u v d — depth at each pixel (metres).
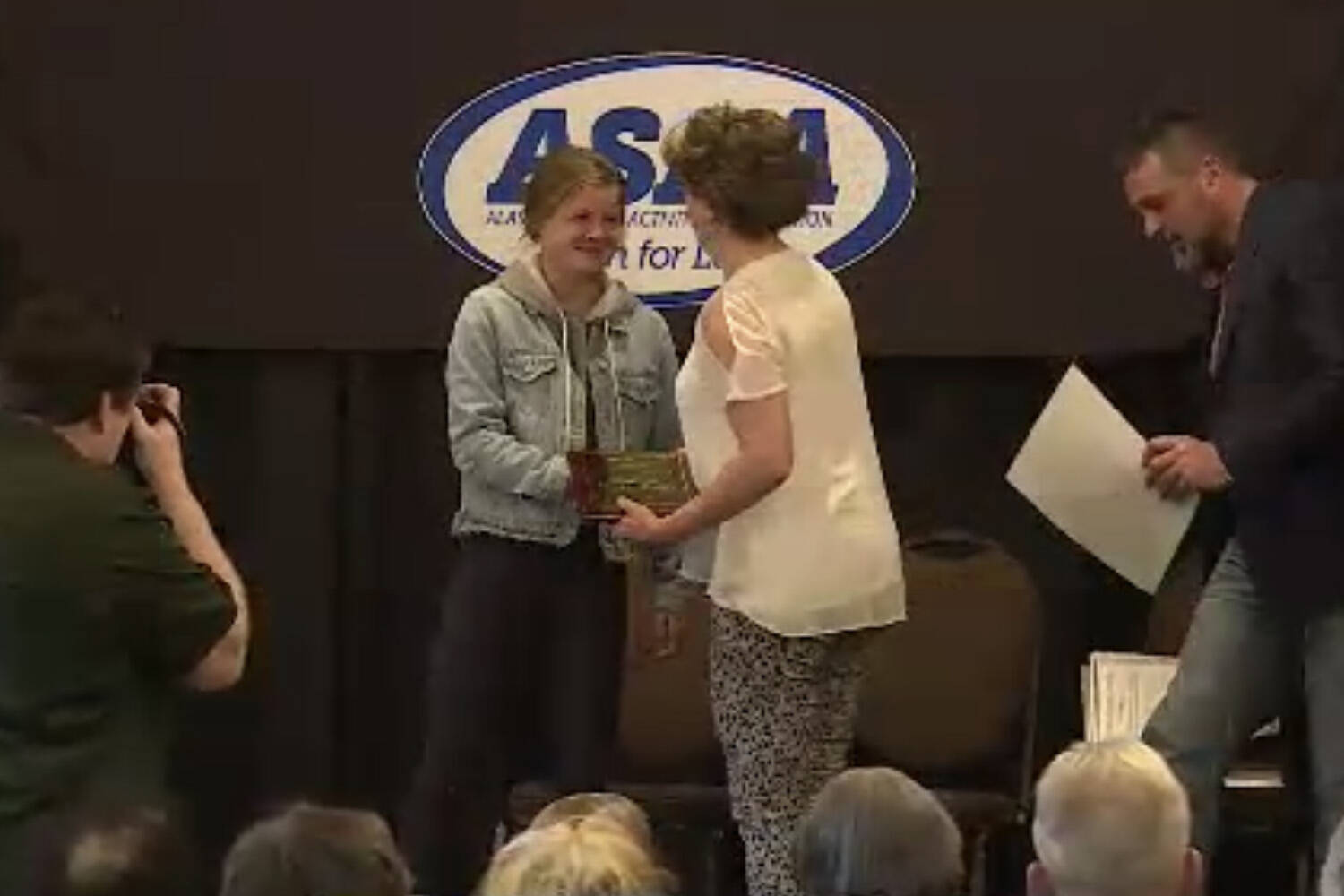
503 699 5.93
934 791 6.36
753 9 6.55
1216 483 5.65
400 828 6.70
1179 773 5.57
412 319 6.64
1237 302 5.39
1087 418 5.84
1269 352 5.36
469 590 5.90
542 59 6.59
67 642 4.32
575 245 5.81
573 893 3.51
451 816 5.98
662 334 6.02
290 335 6.64
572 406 5.87
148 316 6.64
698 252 6.63
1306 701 5.54
